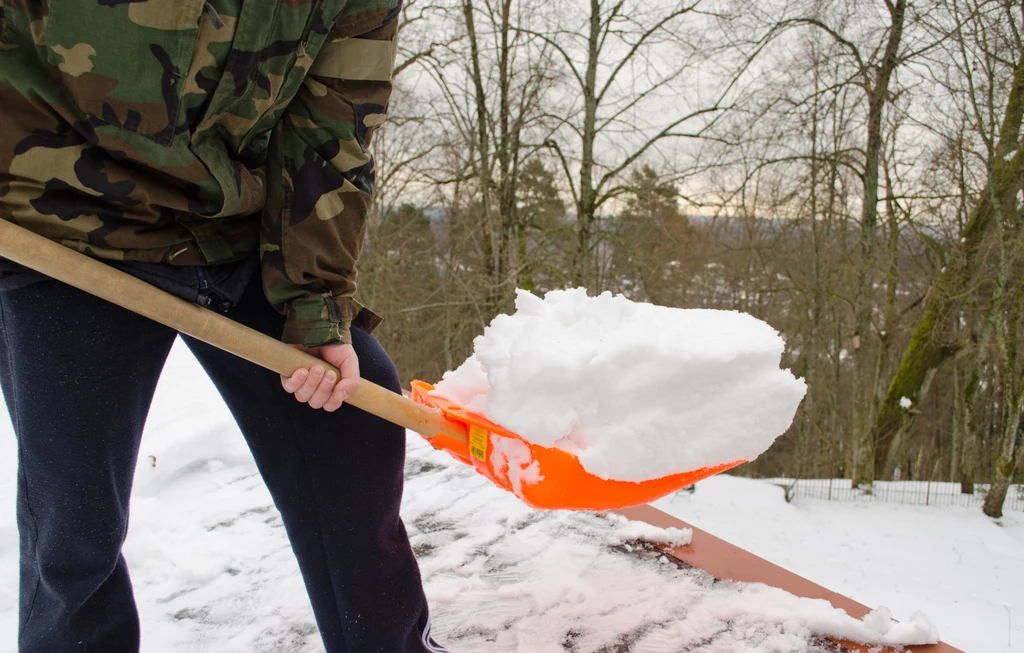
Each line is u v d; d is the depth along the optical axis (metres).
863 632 1.50
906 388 12.89
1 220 0.82
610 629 1.53
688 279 16.03
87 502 0.96
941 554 8.64
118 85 0.83
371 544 1.15
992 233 10.82
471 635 1.51
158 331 1.01
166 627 1.54
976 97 10.52
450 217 14.29
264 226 1.05
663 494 1.29
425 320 14.95
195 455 2.48
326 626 1.18
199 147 0.93
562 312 1.46
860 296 13.12
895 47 11.38
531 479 1.23
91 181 0.87
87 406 0.94
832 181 12.95
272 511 2.16
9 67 0.80
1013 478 12.56
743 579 1.74
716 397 1.27
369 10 0.98
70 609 1.01
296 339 1.06
